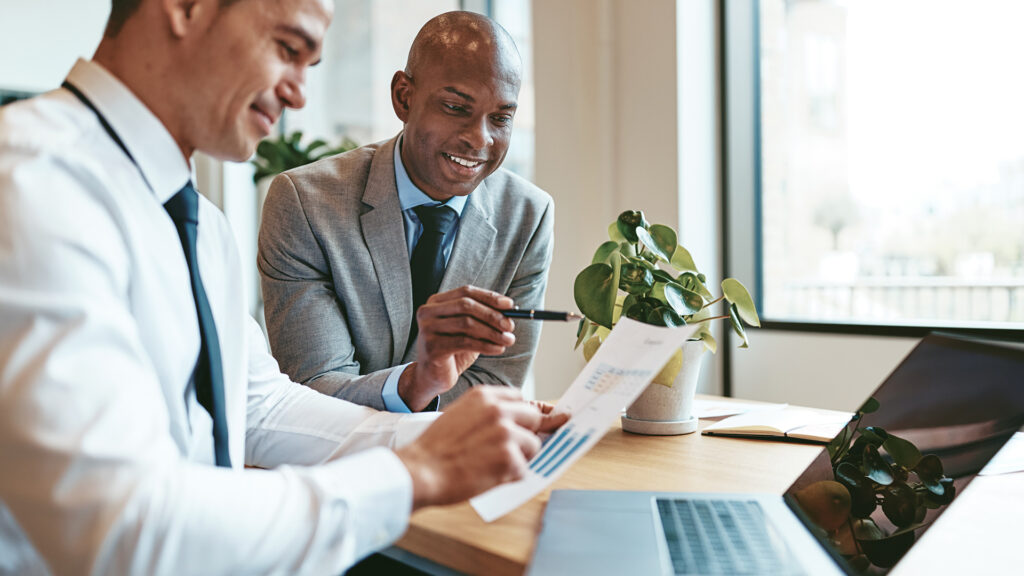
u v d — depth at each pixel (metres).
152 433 0.58
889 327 2.17
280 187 1.43
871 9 2.22
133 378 0.59
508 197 1.59
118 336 0.59
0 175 0.58
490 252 1.55
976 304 2.09
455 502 0.68
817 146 2.36
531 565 0.67
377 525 0.63
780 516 0.79
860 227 2.29
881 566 0.67
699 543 0.72
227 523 0.57
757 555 0.69
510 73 1.31
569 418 0.83
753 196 2.48
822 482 0.84
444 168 1.35
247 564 0.57
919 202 2.18
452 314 1.03
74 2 3.61
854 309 2.32
